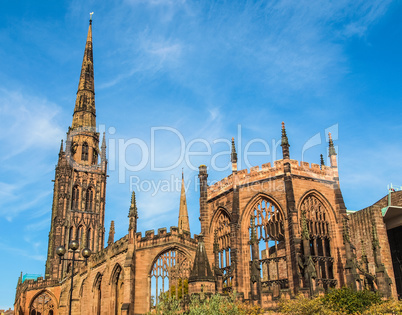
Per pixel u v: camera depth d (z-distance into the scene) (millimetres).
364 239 88062
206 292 70250
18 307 152750
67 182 184375
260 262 78562
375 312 57562
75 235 178625
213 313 60375
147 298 78125
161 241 81438
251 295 70062
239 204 82625
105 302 85875
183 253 82625
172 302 72875
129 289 76500
